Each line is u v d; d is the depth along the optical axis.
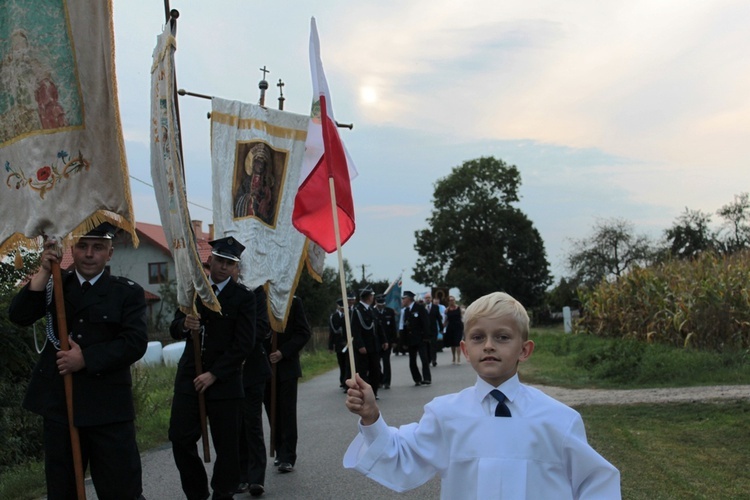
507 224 69.81
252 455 6.93
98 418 4.75
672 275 20.12
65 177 5.00
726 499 5.78
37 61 5.06
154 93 6.23
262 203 8.19
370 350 13.84
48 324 4.87
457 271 67.94
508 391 2.90
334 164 4.48
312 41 4.13
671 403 10.42
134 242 5.17
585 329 26.53
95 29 5.10
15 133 5.05
